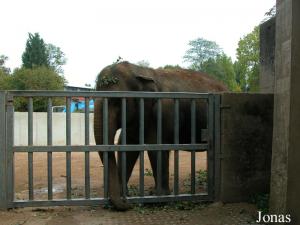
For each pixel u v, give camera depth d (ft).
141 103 24.52
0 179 23.43
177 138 24.97
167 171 26.63
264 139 25.21
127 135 27.55
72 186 31.24
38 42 209.77
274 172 20.39
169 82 30.04
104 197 24.23
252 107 25.12
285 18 19.65
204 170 38.17
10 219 22.06
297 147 19.04
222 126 24.94
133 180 33.73
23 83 119.03
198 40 218.38
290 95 19.01
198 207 24.49
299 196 19.02
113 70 26.61
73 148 23.80
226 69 211.41
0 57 161.68
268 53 30.48
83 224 21.35
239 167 24.99
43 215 22.91
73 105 91.86
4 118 23.32
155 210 23.95
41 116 69.62
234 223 21.40
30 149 23.54
